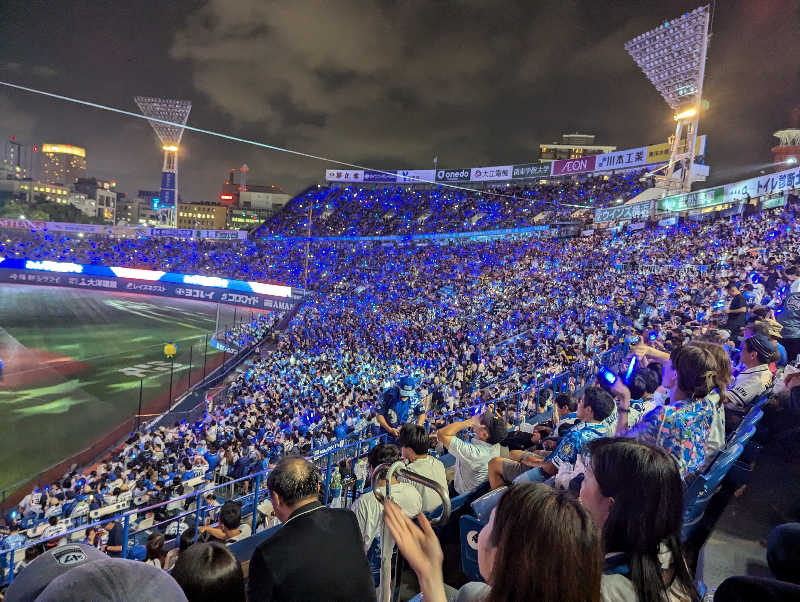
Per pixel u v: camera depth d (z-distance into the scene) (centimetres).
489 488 486
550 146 14250
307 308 5219
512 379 1872
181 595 147
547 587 138
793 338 756
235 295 6312
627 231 4762
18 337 4622
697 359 363
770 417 471
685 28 3981
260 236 8631
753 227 3259
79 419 2792
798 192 3119
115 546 813
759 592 143
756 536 337
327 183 9131
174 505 1279
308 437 1716
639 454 203
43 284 6931
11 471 2164
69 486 1623
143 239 8169
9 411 2855
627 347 1454
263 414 2228
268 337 4362
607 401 394
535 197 7275
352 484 987
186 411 2870
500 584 147
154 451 1848
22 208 13550
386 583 244
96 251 7650
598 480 209
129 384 3500
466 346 3044
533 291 4047
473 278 5162
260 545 268
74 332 4925
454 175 8288
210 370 3947
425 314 4294
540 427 644
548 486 159
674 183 4484
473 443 513
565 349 2209
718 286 2100
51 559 175
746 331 561
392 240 7575
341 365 3058
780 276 1593
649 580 185
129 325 5356
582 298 3369
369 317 4534
